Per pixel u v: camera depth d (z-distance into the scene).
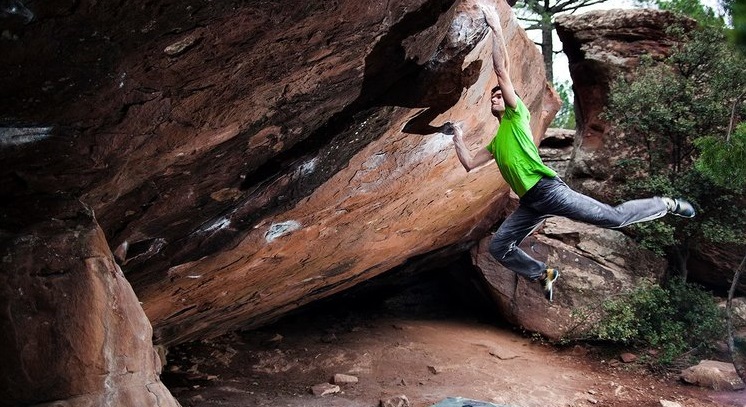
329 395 7.36
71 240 2.96
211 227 4.62
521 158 3.89
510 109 3.95
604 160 10.67
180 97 2.92
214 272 5.46
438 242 9.56
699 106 9.05
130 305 3.15
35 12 2.10
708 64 9.15
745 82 8.69
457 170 6.77
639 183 9.70
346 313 11.39
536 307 10.05
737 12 4.39
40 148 2.71
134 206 3.70
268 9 2.68
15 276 2.76
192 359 8.25
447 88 4.52
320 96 3.72
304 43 3.08
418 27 3.64
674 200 3.98
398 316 11.44
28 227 2.89
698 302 9.12
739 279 9.68
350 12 3.06
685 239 9.55
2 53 2.17
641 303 9.15
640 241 9.80
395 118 4.59
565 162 12.02
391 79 4.06
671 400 7.41
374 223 6.70
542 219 4.05
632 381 8.17
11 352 2.71
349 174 5.10
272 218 5.04
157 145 3.16
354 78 3.77
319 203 5.28
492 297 10.64
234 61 2.89
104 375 2.94
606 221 3.83
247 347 8.99
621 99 9.58
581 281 9.80
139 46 2.47
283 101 3.53
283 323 10.47
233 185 4.19
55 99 2.50
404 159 5.52
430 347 9.31
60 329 2.83
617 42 10.75
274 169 4.36
